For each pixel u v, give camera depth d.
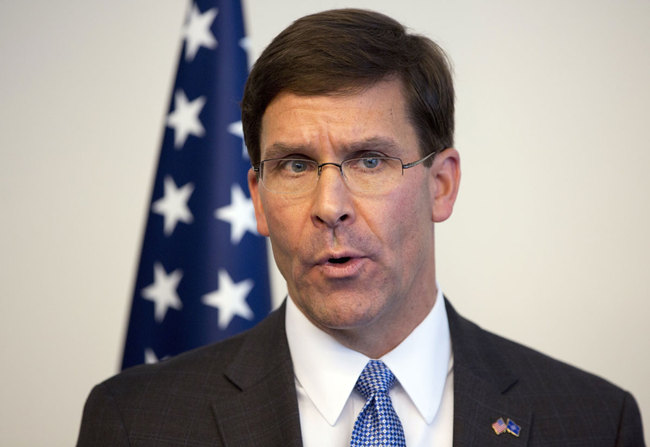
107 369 4.36
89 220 4.44
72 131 4.49
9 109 4.49
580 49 4.33
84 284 4.41
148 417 2.24
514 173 4.31
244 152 3.95
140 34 4.57
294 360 2.25
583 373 2.46
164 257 3.86
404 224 2.07
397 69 2.10
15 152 4.47
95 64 4.55
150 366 2.47
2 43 4.54
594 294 4.21
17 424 4.33
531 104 4.33
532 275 4.25
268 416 2.16
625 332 4.19
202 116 3.94
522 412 2.24
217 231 3.83
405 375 2.17
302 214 2.03
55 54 4.55
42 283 4.41
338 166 2.02
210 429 2.19
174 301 3.81
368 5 4.46
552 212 4.27
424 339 2.23
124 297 4.39
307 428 2.15
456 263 4.28
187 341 3.76
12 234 4.43
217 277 3.80
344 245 1.97
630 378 4.17
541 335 4.22
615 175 4.25
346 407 2.16
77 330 4.38
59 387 4.36
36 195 4.45
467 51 4.38
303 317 2.25
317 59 2.02
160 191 3.94
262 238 3.94
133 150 4.48
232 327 3.77
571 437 2.24
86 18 4.57
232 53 4.01
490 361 2.37
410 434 2.14
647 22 4.30
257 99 2.14
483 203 4.30
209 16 4.04
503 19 4.38
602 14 4.33
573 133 4.29
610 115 4.28
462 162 4.33
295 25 2.11
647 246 4.21
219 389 2.28
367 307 2.00
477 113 4.35
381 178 2.05
